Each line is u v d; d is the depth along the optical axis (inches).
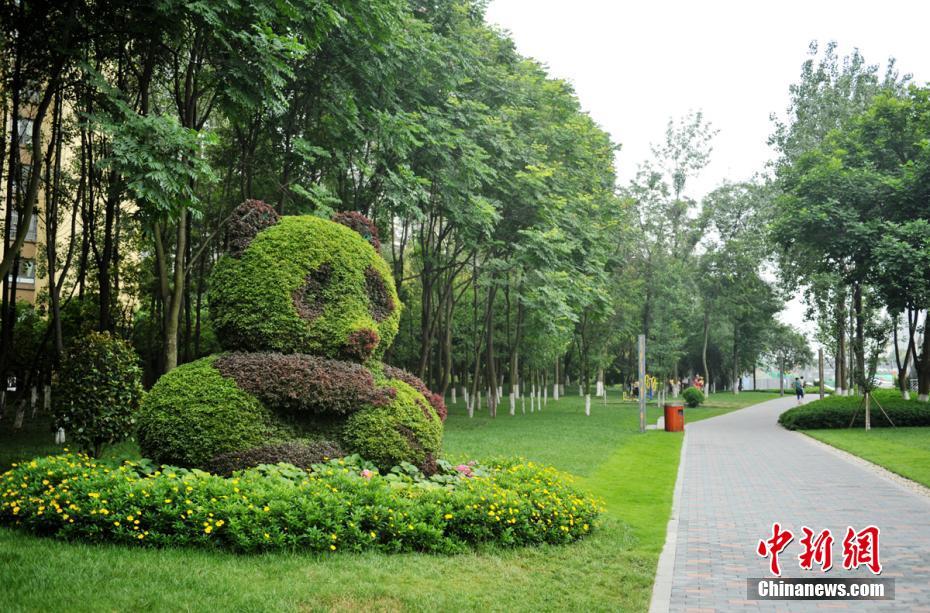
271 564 249.3
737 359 2400.3
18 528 284.5
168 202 478.9
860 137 1028.5
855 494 476.1
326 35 569.6
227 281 376.2
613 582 262.8
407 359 1446.9
